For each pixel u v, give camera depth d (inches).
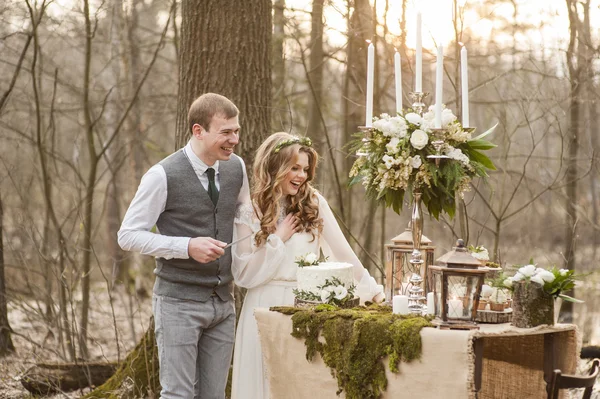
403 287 127.3
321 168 297.3
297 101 346.0
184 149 127.0
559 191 307.3
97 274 408.5
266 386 132.3
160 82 441.1
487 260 128.6
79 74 412.5
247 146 169.6
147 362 169.2
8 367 218.1
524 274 106.4
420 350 102.5
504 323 112.2
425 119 118.5
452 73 306.8
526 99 277.0
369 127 120.3
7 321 235.6
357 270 138.8
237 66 168.9
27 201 307.9
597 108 320.8
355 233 350.6
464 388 99.1
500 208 239.8
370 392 108.1
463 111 118.9
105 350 254.2
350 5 276.2
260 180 133.3
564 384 108.1
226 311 129.0
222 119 122.3
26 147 385.1
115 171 336.2
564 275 105.2
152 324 175.3
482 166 121.0
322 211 139.3
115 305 339.3
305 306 123.3
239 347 134.2
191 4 169.5
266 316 123.0
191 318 123.6
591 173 335.9
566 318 279.4
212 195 126.2
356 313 113.0
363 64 281.9
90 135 307.6
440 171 117.3
